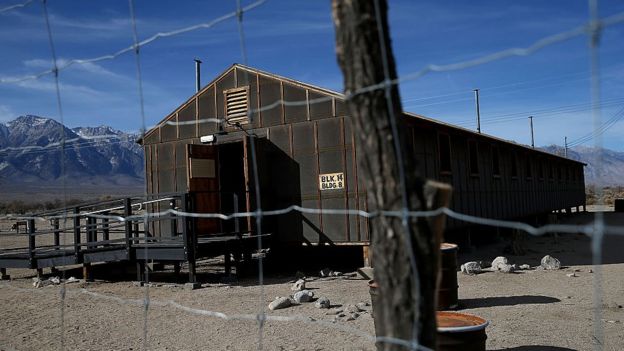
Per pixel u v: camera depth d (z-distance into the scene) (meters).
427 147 13.48
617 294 8.49
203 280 11.34
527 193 22.98
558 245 16.39
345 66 2.53
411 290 2.38
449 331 4.51
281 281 10.88
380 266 2.46
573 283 9.59
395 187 2.41
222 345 6.09
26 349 6.12
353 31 2.49
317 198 11.96
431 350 2.37
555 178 29.00
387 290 2.44
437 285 2.44
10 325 7.37
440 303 7.27
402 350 2.38
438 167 13.95
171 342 6.30
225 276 11.40
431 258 2.39
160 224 14.02
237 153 14.36
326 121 11.88
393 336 2.42
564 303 7.87
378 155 2.44
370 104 2.45
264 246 12.18
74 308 8.48
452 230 14.90
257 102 12.80
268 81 12.64
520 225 2.51
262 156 12.44
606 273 10.70
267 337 6.36
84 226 11.59
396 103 2.48
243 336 6.45
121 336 6.64
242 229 13.27
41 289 10.59
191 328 6.95
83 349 6.08
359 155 2.54
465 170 16.06
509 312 7.38
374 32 2.47
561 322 6.74
